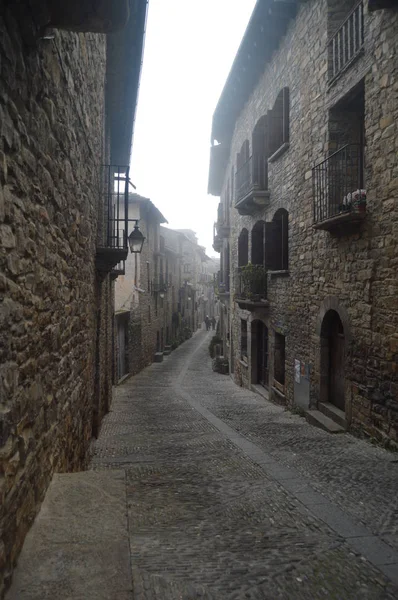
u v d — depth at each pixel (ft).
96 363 27.63
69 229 14.66
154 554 10.85
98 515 10.51
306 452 21.61
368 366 23.77
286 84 37.37
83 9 8.52
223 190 81.10
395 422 21.38
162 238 102.63
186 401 43.60
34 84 9.41
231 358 67.21
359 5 24.34
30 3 8.05
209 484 16.71
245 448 22.50
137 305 73.36
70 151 14.26
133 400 45.47
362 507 14.33
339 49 26.94
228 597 9.07
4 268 7.70
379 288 22.58
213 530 12.44
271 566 10.42
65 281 14.25
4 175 7.52
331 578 10.00
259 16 36.96
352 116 28.50
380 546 11.60
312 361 32.22
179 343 129.70
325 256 29.37
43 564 8.62
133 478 17.65
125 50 27.07
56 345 12.83
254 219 48.26
